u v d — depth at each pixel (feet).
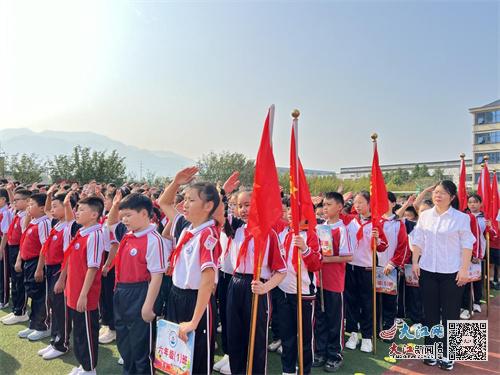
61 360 12.84
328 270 12.91
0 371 12.03
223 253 12.24
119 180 70.85
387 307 15.99
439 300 13.20
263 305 10.69
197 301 8.10
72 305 11.35
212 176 92.27
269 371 12.66
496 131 120.47
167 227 11.84
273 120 9.71
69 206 13.91
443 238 13.00
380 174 14.47
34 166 62.64
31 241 14.85
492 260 23.65
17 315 16.46
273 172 9.64
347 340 15.20
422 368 12.91
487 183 19.49
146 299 9.60
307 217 11.27
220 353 14.10
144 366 9.91
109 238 13.85
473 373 12.56
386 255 15.84
